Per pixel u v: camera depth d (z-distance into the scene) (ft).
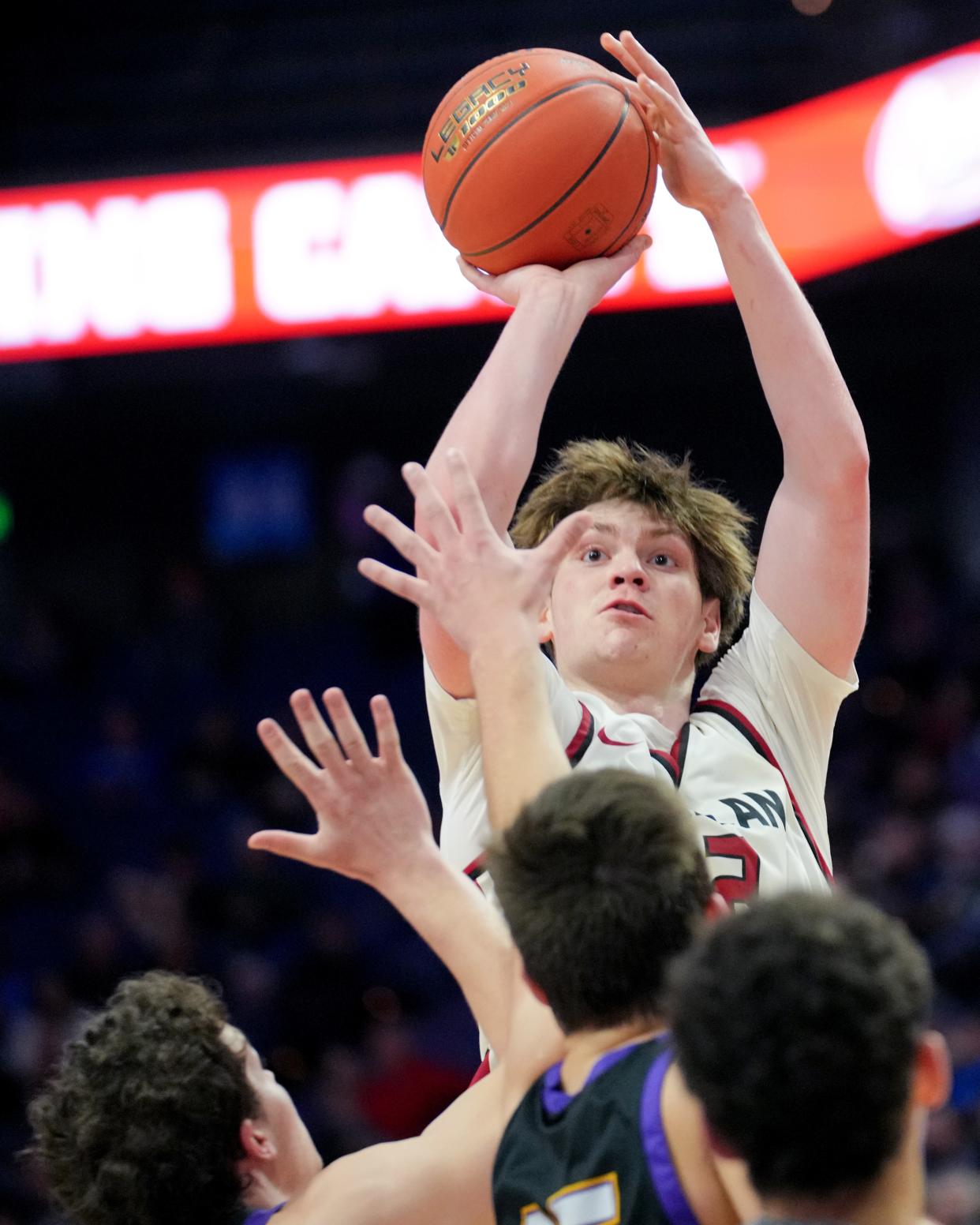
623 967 10.84
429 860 13.01
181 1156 13.76
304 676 75.20
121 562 84.38
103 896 60.80
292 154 61.77
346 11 68.23
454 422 15.84
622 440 19.83
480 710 12.50
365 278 56.39
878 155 51.42
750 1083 8.91
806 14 63.36
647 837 11.01
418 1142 13.66
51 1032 47.21
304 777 12.92
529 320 16.29
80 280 57.93
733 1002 9.06
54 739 71.46
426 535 14.98
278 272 56.85
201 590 78.84
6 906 59.06
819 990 8.93
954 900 49.88
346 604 80.12
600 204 16.69
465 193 16.80
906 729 62.13
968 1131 37.52
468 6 67.51
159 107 66.39
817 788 17.94
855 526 17.12
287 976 51.88
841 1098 8.80
